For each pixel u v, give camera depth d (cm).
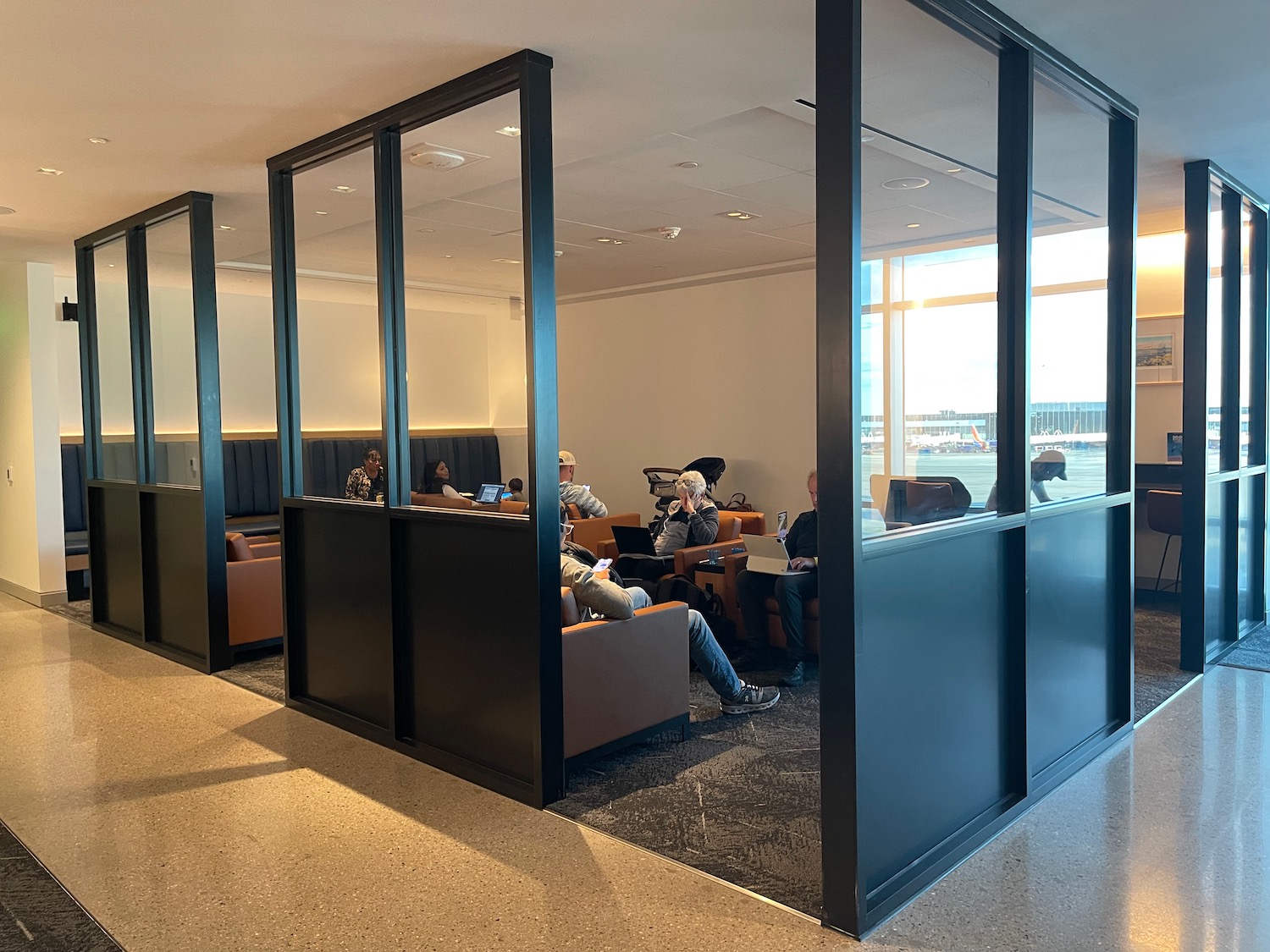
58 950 248
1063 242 362
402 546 402
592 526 755
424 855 302
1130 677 412
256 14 293
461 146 407
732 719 440
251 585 556
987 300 314
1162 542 727
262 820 330
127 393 604
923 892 272
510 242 365
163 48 320
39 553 726
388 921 261
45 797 352
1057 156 360
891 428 262
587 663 366
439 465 386
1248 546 596
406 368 406
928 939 247
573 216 649
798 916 261
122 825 326
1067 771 358
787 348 899
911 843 279
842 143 245
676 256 815
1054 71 342
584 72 347
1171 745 395
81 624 665
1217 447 547
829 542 252
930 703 288
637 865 293
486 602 361
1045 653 353
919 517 282
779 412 908
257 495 887
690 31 311
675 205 614
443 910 266
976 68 306
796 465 898
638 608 404
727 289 945
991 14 298
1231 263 549
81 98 369
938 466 288
